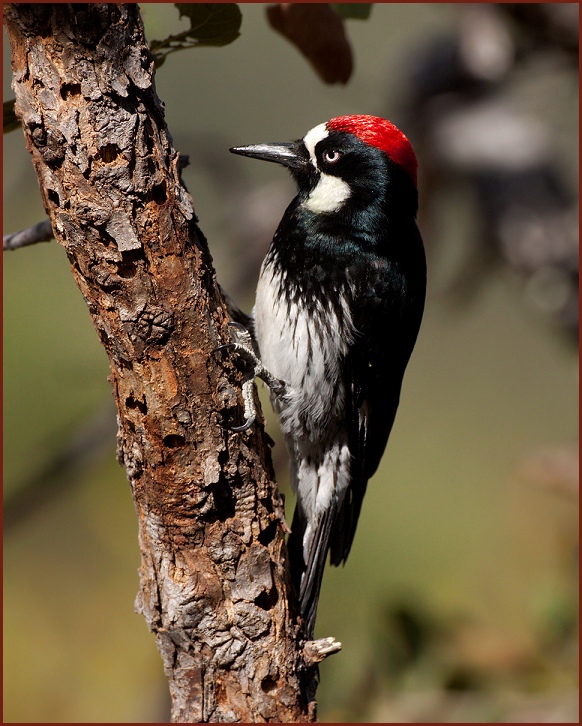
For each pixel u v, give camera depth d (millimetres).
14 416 13836
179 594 6801
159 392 6504
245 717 6906
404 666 10586
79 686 14242
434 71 14164
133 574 15023
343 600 15547
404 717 10203
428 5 14852
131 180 6160
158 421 6543
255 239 13523
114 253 6254
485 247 14242
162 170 6301
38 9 5902
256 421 6992
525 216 13516
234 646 6848
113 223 6191
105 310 6410
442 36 14508
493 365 22047
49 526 14773
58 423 13898
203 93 19688
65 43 5961
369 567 16109
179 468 6625
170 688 7062
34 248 15086
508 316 22516
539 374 22062
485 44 13859
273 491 7016
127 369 6523
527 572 12406
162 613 6898
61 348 14336
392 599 10820
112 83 6051
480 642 10781
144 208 6234
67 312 14789
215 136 13898
